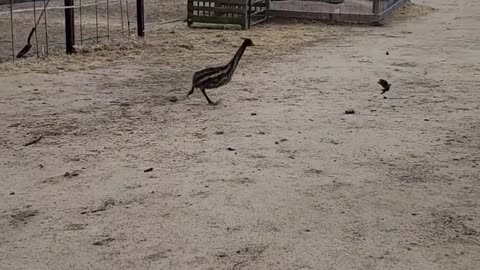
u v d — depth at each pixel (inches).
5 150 237.9
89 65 406.0
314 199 190.7
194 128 266.4
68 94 329.1
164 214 179.3
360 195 194.4
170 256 154.7
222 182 203.9
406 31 566.6
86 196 193.2
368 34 546.9
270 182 204.2
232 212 180.5
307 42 502.6
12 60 415.8
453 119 283.3
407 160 227.9
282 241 162.6
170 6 724.7
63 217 178.1
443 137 256.2
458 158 230.7
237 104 307.3
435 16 671.8
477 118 285.3
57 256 155.6
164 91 336.8
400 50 466.6
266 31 557.6
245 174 211.5
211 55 443.8
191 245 160.4
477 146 245.0
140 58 431.2
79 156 230.7
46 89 339.9
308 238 164.4
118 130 264.1
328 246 160.1
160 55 442.9
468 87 348.2
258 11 613.0
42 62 410.6
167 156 230.1
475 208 185.0
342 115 288.0
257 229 169.5
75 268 149.6
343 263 151.0
